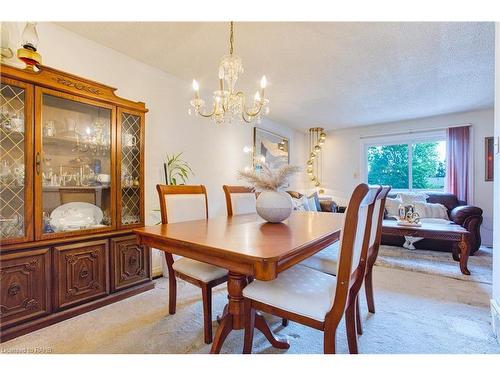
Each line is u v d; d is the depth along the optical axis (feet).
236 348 4.95
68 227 6.39
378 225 6.10
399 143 16.51
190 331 5.55
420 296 7.38
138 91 8.78
